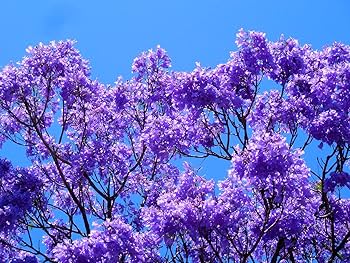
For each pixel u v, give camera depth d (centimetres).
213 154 1373
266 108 1426
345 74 1397
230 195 1174
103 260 1130
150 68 1614
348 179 1300
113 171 1580
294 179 1077
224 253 1223
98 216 1580
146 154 1661
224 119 1358
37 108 1598
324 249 1443
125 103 1606
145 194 1662
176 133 1332
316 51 1523
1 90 1446
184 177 1196
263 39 1405
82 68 1570
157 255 1191
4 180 1548
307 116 1369
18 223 1498
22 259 1446
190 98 1316
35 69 1487
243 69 1409
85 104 1550
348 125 1312
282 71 1428
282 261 1409
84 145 1583
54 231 1628
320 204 1294
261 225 1214
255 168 1059
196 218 1131
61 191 1697
